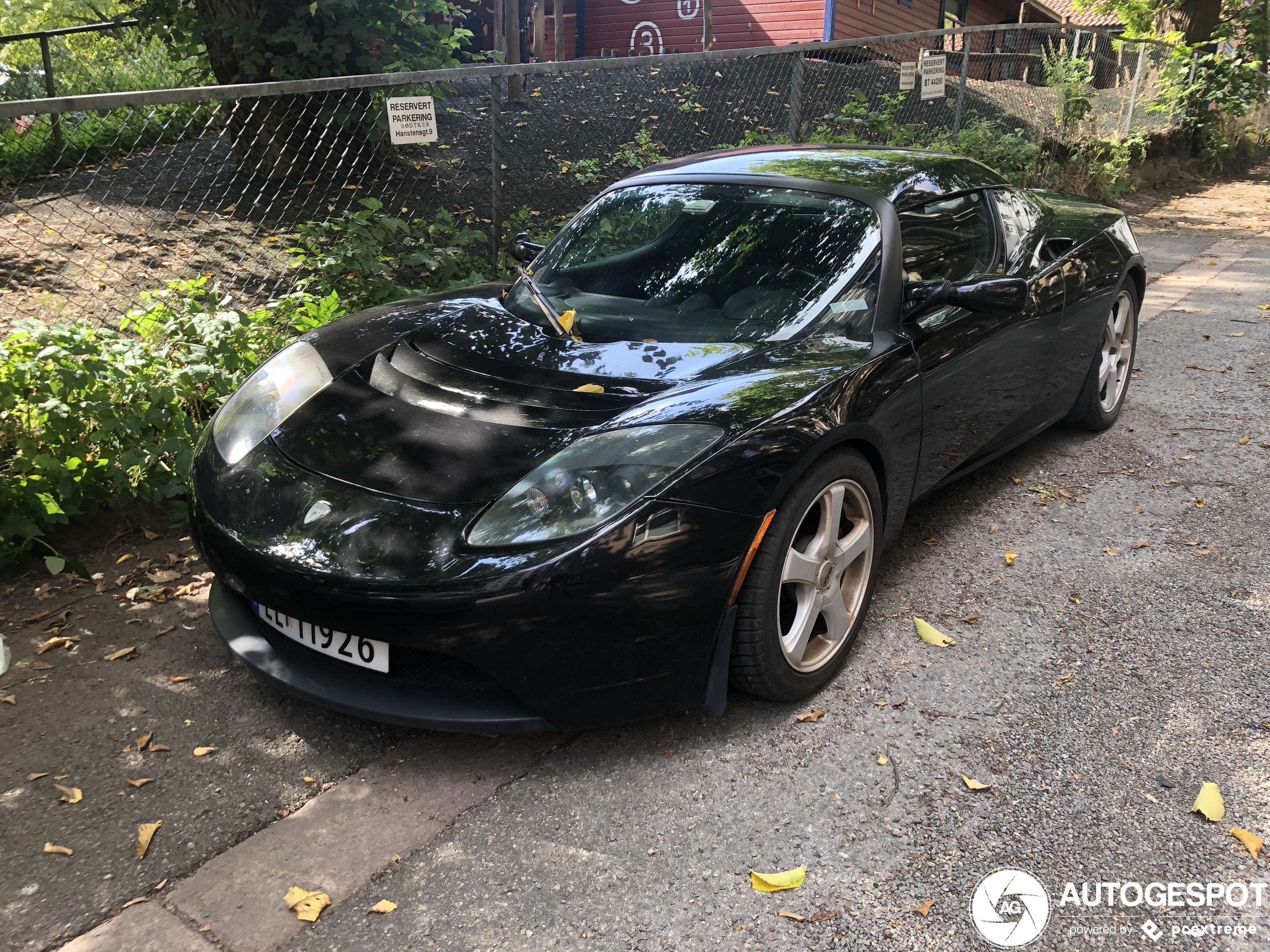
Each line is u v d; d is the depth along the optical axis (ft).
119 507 11.48
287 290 17.10
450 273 16.62
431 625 6.78
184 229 20.04
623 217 11.35
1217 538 11.40
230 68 23.25
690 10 55.36
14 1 61.46
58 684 8.75
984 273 11.27
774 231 10.33
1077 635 9.39
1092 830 6.82
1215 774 7.38
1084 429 14.92
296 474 7.81
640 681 7.28
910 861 6.58
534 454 7.47
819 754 7.71
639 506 6.94
